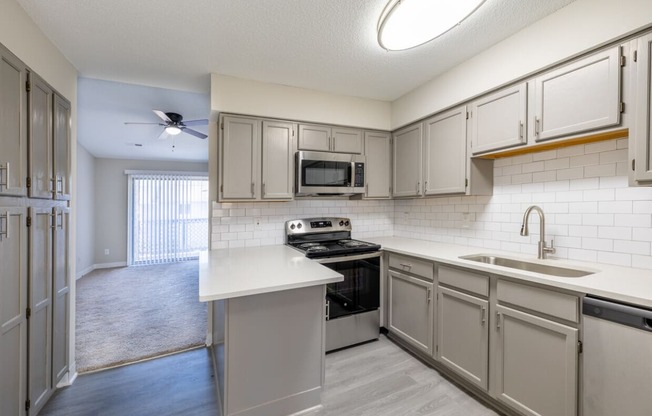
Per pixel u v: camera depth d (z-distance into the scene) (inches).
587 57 60.4
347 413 69.4
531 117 70.9
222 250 102.5
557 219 76.4
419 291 91.2
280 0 60.3
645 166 51.9
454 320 79.0
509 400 64.8
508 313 64.8
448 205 110.2
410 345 98.2
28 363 62.9
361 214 131.7
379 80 100.5
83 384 81.1
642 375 44.3
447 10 56.6
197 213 271.0
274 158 102.4
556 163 76.5
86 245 217.6
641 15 52.4
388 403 72.6
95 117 151.8
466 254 86.1
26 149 60.8
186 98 128.0
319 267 76.3
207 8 62.5
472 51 81.7
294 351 69.5
